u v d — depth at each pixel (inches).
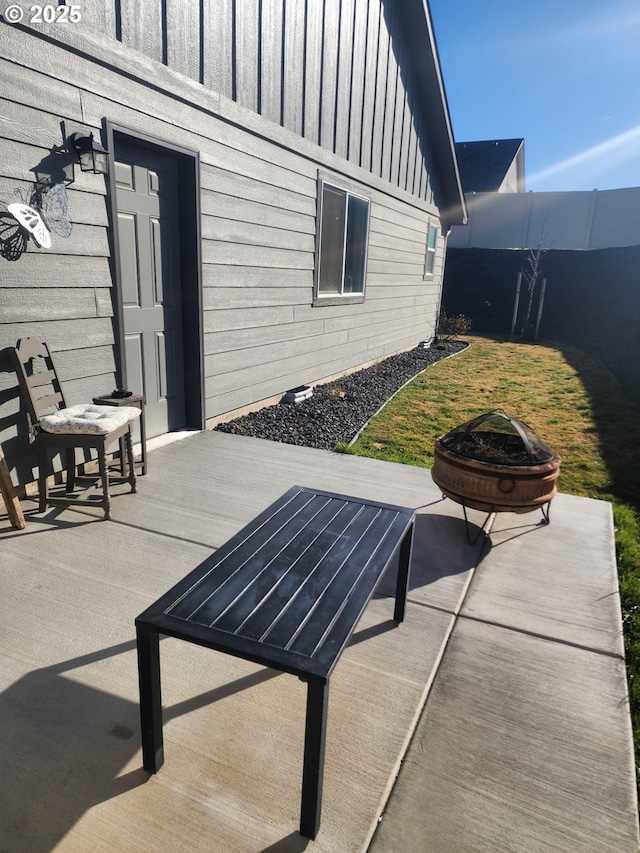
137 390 158.6
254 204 193.9
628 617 94.8
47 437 111.2
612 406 263.4
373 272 323.9
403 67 318.3
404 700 70.2
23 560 98.3
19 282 113.7
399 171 341.4
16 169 109.3
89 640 77.7
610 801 57.3
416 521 124.7
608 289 489.7
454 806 56.0
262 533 74.3
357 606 57.0
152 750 56.6
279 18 192.2
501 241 859.4
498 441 121.0
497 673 76.0
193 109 157.4
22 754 59.2
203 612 54.7
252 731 63.7
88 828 51.5
